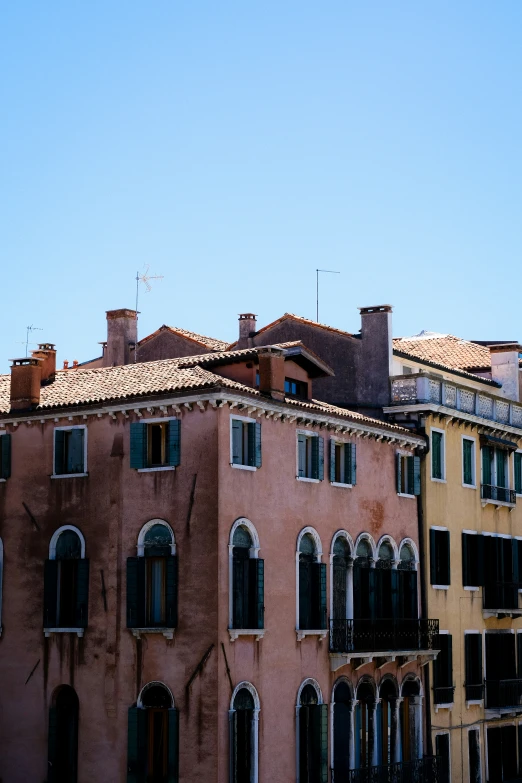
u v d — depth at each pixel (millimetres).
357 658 41688
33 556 39562
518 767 51906
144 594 37406
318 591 40375
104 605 37938
